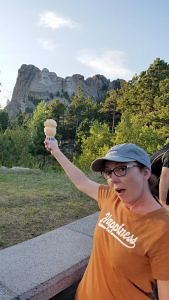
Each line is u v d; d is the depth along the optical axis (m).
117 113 61.09
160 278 1.33
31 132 30.59
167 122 42.31
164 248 1.34
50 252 2.49
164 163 2.12
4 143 19.84
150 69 54.66
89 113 65.06
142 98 52.84
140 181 1.47
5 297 1.90
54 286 2.14
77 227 3.07
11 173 8.02
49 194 5.73
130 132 29.52
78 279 2.35
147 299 1.43
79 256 2.43
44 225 4.15
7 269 2.21
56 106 65.06
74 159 33.31
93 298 1.57
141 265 1.40
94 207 5.15
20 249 2.53
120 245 1.46
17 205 4.91
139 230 1.43
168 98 45.16
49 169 10.84
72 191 6.00
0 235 3.69
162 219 1.41
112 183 1.50
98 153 29.39
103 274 1.54
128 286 1.45
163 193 2.09
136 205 1.48
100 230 1.62
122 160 1.44
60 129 64.00
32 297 1.99
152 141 29.64
